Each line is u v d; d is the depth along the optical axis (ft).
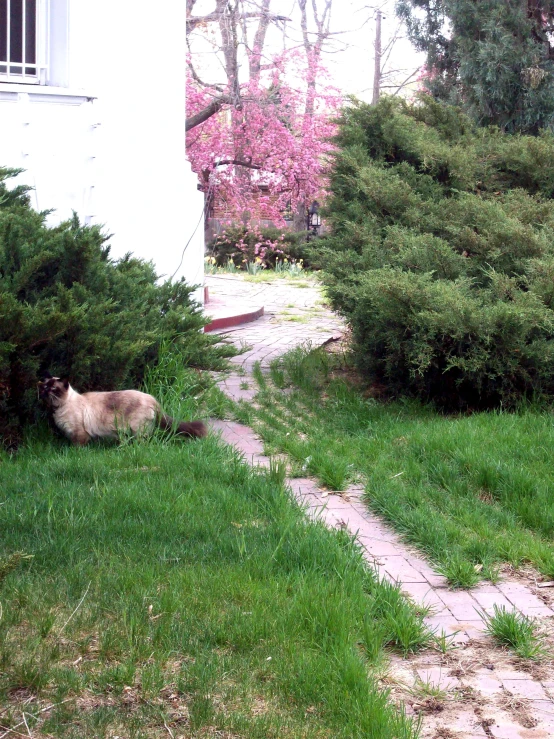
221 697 10.64
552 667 12.07
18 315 19.51
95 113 30.19
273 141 69.41
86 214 29.84
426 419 24.98
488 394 25.67
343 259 29.58
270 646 11.84
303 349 34.01
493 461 20.07
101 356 21.86
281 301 51.06
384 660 12.09
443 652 12.42
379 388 28.73
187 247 33.99
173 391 23.75
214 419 24.72
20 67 29.89
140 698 10.57
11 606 12.51
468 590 14.66
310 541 15.28
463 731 10.36
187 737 9.86
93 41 29.94
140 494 17.10
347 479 20.18
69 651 11.54
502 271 27.68
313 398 27.43
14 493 17.11
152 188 32.17
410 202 31.42
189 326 25.90
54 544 14.52
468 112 43.09
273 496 17.66
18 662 11.12
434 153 33.65
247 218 74.54
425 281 26.05
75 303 21.21
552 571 15.23
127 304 24.71
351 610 12.82
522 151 33.91
